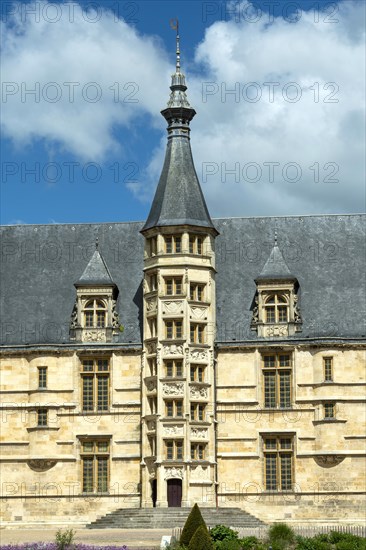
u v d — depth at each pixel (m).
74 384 98.12
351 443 95.38
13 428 97.75
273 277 98.69
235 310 99.69
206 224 98.88
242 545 73.44
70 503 96.69
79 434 97.50
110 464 97.12
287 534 75.62
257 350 97.56
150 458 95.69
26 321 100.62
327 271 101.25
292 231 103.56
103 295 99.81
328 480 95.19
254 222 104.19
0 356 98.94
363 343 96.69
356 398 95.94
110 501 96.56
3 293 102.38
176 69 103.19
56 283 102.75
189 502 94.25
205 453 95.75
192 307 97.38
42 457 96.75
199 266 98.06
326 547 73.56
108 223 105.38
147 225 99.38
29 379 98.31
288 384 97.19
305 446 95.94
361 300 99.50
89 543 78.06
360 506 94.56
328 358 96.56
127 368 98.38
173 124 102.06
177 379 95.94
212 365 97.12
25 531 92.44
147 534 84.56
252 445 96.38
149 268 98.44
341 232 103.25
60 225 105.38
